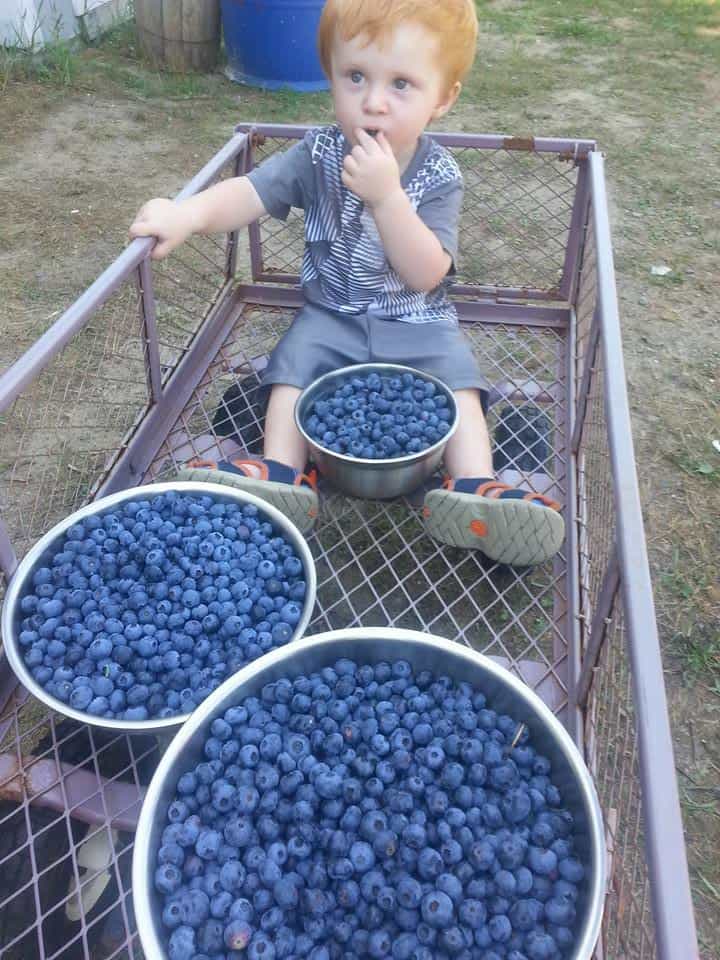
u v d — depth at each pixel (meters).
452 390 1.71
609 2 6.96
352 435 1.54
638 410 2.61
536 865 0.92
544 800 1.01
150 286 1.59
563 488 1.65
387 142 1.63
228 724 1.06
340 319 1.85
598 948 1.00
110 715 1.14
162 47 5.06
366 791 1.00
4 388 1.08
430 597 1.71
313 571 1.31
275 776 1.00
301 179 1.84
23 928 1.17
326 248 1.87
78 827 1.24
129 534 1.35
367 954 0.87
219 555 1.32
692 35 6.22
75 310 1.25
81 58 5.16
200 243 3.17
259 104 4.77
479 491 1.49
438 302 1.92
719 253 3.49
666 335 2.96
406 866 0.93
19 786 1.16
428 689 1.14
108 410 2.41
